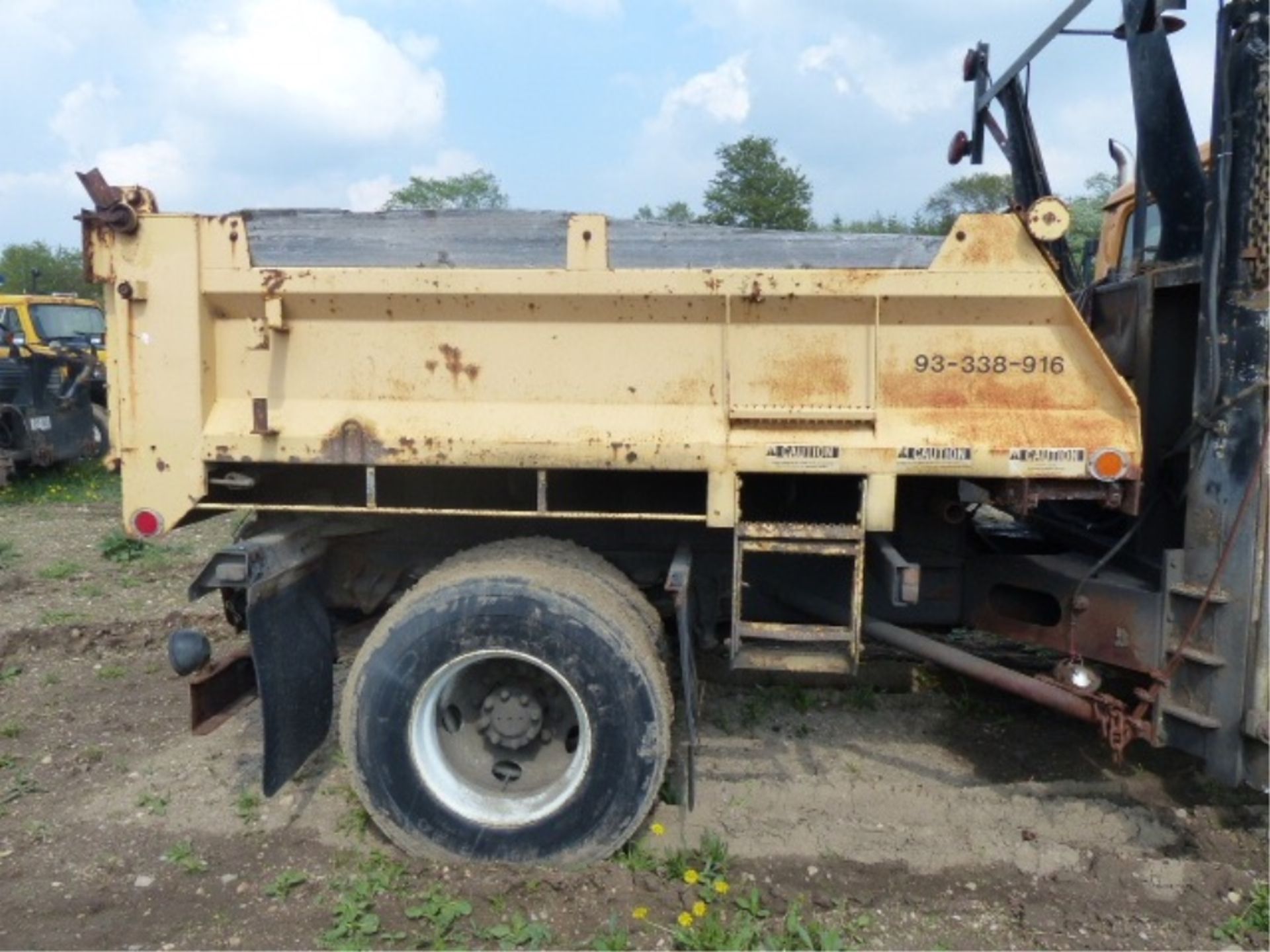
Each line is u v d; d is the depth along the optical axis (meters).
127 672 5.75
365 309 3.62
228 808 4.13
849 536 3.54
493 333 3.61
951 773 4.43
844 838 3.82
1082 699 3.83
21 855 3.82
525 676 3.75
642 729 3.52
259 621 3.72
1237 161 3.38
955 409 3.51
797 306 3.49
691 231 3.58
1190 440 3.58
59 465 14.05
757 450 3.51
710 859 3.64
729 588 4.21
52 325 14.66
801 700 5.08
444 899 3.43
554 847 3.60
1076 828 3.92
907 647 4.08
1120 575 3.94
